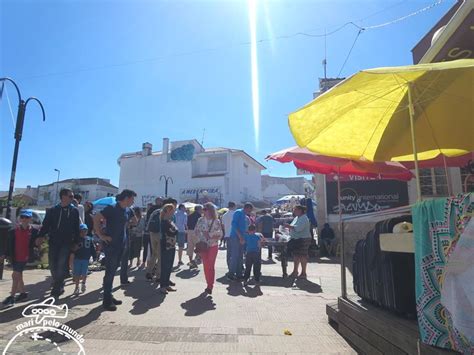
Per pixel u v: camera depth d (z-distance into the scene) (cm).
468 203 273
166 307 612
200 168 4906
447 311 288
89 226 807
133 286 792
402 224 380
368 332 407
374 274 436
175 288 777
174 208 766
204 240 733
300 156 708
